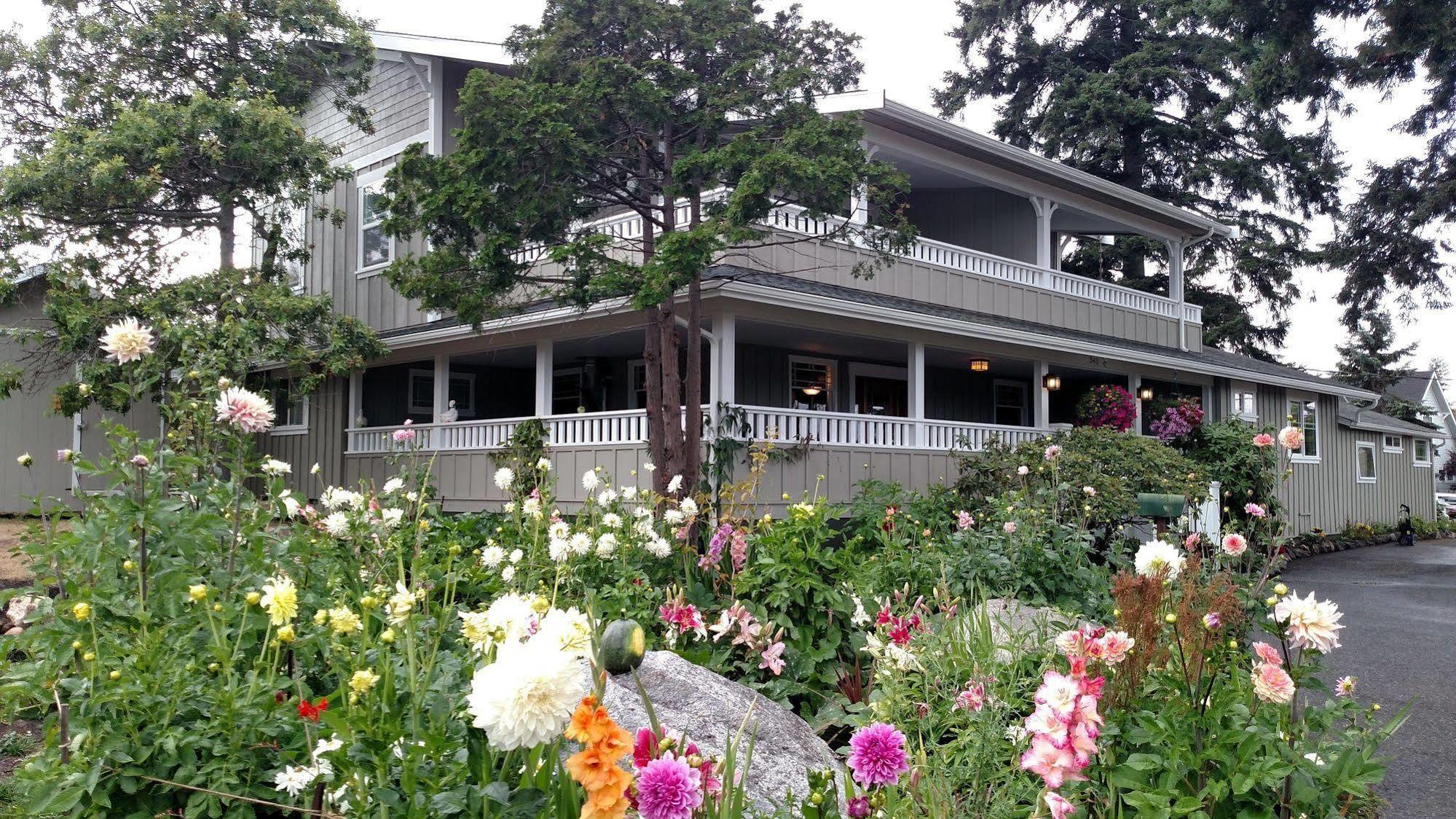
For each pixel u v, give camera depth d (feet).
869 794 7.88
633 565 18.83
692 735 11.50
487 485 42.37
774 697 15.43
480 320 30.45
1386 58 54.29
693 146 31.32
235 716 8.54
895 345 47.06
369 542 16.11
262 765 8.85
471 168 27.43
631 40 28.96
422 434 46.50
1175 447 52.01
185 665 9.31
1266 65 57.52
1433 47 53.01
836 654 17.48
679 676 12.85
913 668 12.25
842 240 41.65
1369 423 74.95
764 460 29.19
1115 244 99.04
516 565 15.83
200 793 8.23
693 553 20.15
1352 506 72.33
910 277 45.27
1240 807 10.14
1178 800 9.72
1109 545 29.86
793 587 17.34
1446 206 60.70
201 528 11.14
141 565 10.65
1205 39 92.79
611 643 6.95
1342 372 139.03
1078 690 8.03
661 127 30.71
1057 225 60.64
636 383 50.72
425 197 28.40
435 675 9.14
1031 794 9.75
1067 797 9.71
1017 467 34.53
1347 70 55.77
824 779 7.73
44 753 8.83
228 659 9.24
